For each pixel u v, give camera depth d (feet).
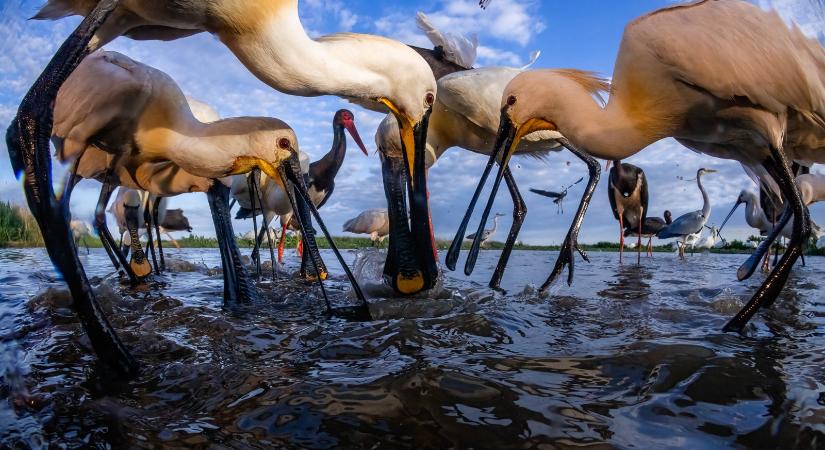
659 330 11.46
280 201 31.40
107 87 13.66
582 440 6.13
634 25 12.54
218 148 14.55
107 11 9.59
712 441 6.09
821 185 29.40
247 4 11.55
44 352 9.64
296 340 10.61
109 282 20.77
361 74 13.82
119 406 7.29
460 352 9.57
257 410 7.02
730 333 11.11
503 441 6.14
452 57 24.31
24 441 6.28
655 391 7.61
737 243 60.34
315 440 6.20
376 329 11.09
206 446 6.10
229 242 16.33
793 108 11.73
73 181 14.06
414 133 15.49
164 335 10.87
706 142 14.11
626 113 12.82
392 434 6.32
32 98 8.64
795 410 6.89
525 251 53.93
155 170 18.70
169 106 14.53
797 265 30.96
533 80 14.52
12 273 18.03
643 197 39.83
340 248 49.11
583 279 21.98
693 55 11.43
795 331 11.37
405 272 16.17
